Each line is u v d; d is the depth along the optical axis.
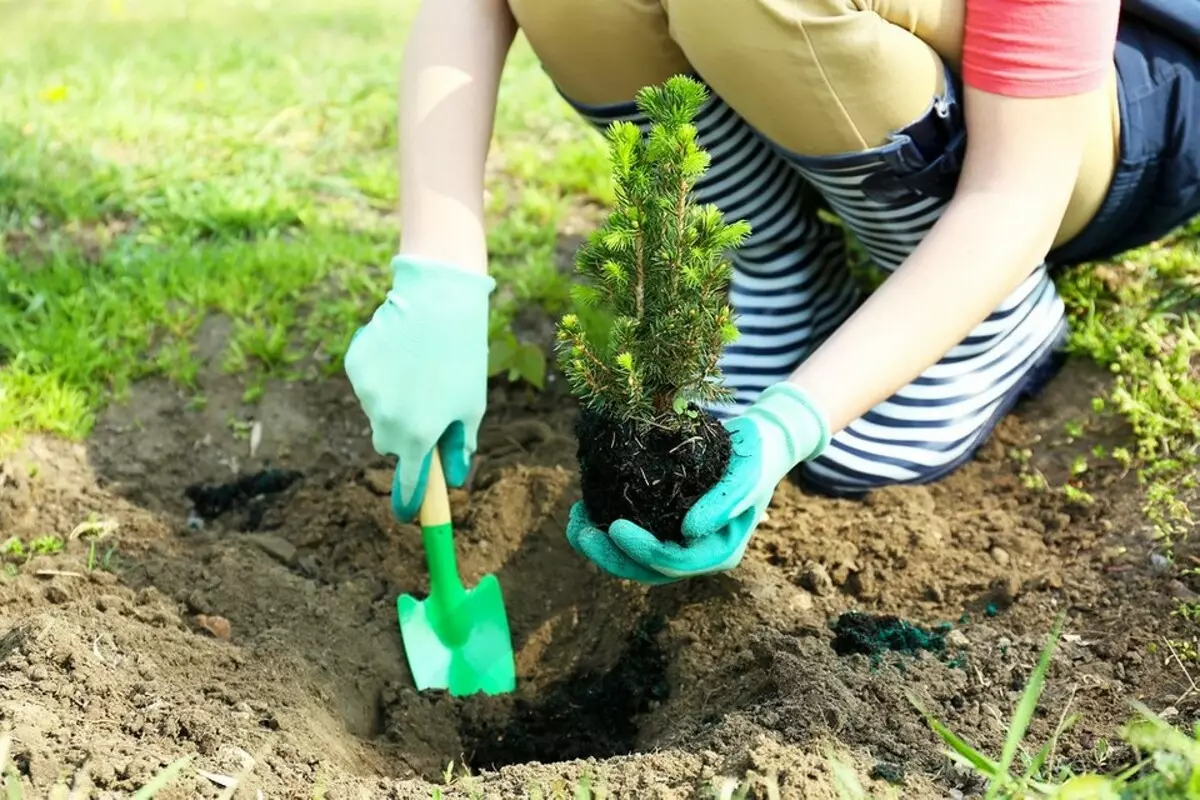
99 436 1.62
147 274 1.78
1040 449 1.53
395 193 1.97
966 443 1.49
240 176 2.00
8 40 2.73
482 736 1.36
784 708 1.19
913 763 1.15
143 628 1.30
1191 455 1.44
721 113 1.39
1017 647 1.31
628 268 1.14
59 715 1.16
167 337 1.72
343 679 1.35
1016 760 1.17
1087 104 1.23
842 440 1.47
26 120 2.13
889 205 1.36
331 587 1.45
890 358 1.21
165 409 1.65
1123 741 1.18
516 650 1.44
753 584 1.37
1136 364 1.53
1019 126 1.22
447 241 1.27
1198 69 1.38
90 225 1.90
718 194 1.46
